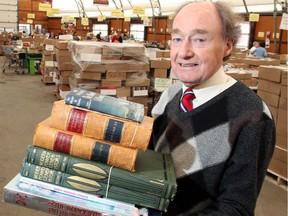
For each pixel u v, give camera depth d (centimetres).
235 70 356
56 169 74
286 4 743
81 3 1623
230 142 79
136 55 335
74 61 337
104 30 1528
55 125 76
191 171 85
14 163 289
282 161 265
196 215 74
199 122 86
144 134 73
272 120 81
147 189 72
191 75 83
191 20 79
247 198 74
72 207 72
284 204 244
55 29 1744
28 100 543
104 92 332
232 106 83
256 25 873
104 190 73
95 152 73
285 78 248
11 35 1254
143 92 344
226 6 82
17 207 224
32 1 1655
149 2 1226
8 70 894
